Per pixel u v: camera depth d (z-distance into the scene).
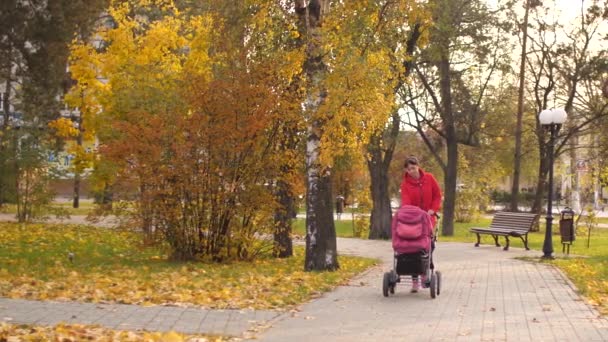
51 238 22.95
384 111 16.03
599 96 40.31
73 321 9.22
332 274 15.72
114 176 18.33
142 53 27.52
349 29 16.53
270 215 17.89
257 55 18.03
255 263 18.08
